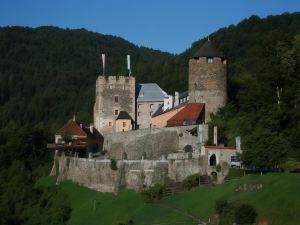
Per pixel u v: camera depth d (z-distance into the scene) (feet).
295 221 303.27
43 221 451.94
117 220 389.60
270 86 465.06
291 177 353.10
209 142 458.09
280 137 399.85
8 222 455.63
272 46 480.64
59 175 520.83
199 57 511.40
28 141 592.19
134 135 522.06
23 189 501.56
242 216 322.55
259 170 403.13
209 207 367.04
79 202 465.88
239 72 592.19
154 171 440.45
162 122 566.77
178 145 488.02
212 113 504.02
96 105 596.29
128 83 595.47
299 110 428.15
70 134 552.00
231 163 421.59
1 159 578.66
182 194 408.87
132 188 446.60
